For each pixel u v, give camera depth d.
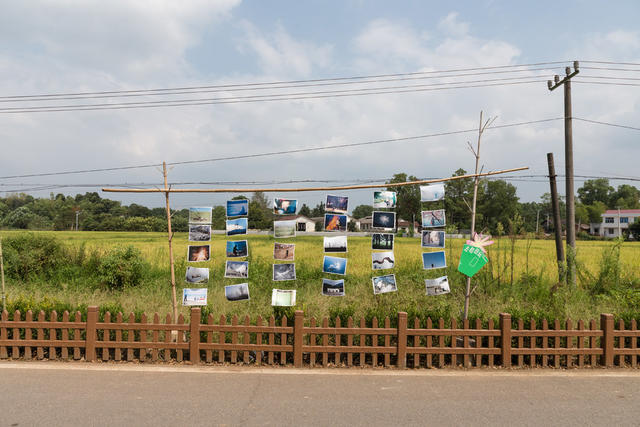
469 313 8.58
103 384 5.50
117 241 36.12
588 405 5.09
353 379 5.89
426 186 7.82
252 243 30.19
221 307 9.61
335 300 11.03
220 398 5.12
